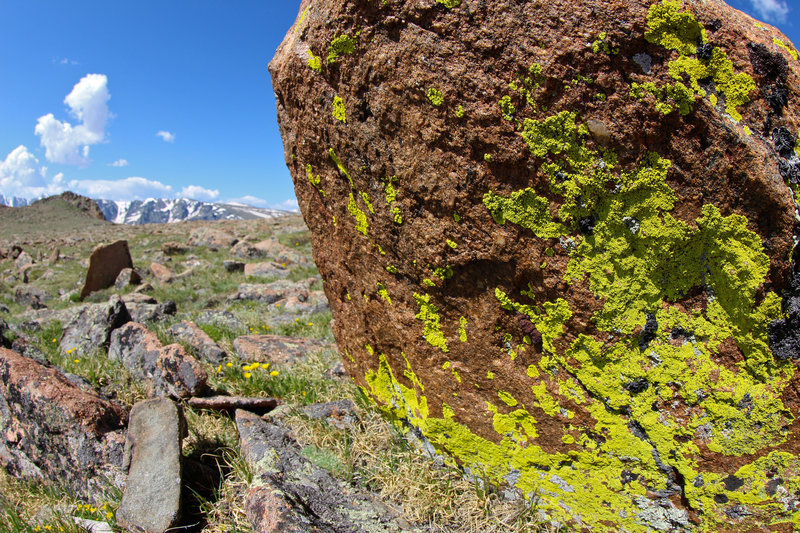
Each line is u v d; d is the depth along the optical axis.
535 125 1.99
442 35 2.08
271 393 4.23
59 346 5.84
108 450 3.12
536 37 1.93
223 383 4.44
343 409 3.52
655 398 2.06
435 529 2.45
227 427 3.60
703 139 1.84
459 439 2.66
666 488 2.12
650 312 2.02
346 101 2.43
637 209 1.96
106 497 2.89
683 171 1.88
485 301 2.36
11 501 3.13
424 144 2.22
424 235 2.37
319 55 2.48
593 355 2.14
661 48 1.84
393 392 3.12
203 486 2.89
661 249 1.96
